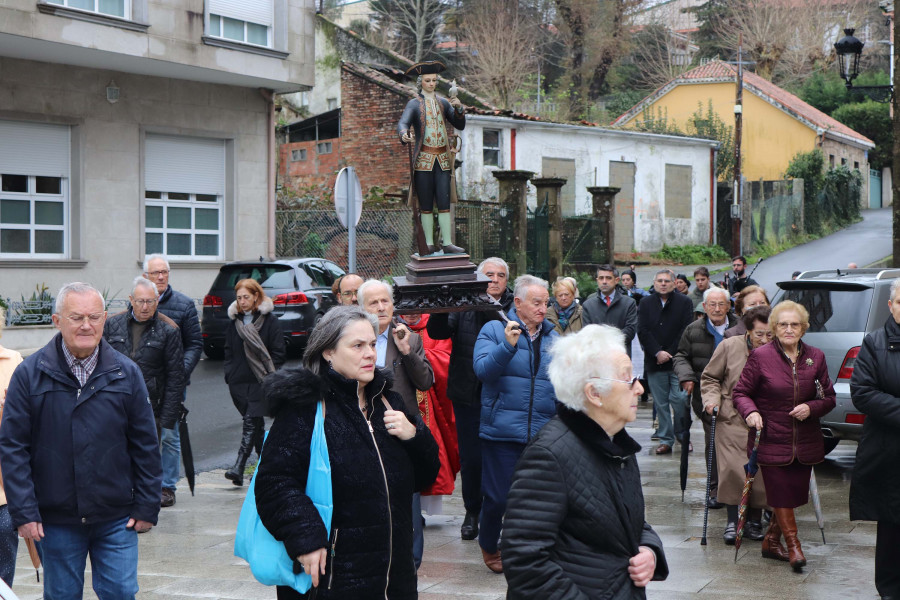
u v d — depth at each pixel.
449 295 6.01
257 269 17.92
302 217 25.09
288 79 22.06
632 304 10.72
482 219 25.41
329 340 3.73
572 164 33.44
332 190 29.42
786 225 41.47
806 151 46.03
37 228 19.69
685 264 35.97
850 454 11.09
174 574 6.56
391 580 3.74
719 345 7.49
